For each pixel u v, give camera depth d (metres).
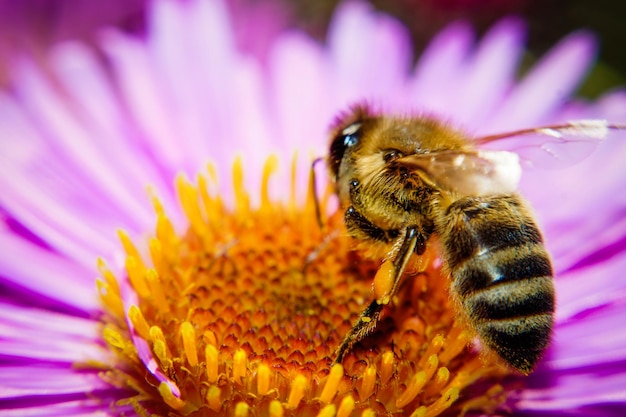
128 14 0.09
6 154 0.07
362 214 0.06
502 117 0.08
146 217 0.07
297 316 0.06
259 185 0.07
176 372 0.06
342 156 0.06
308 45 0.08
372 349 0.06
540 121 0.08
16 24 0.08
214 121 0.07
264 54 0.08
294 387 0.06
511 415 0.06
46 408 0.06
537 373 0.06
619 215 0.07
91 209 0.07
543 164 0.06
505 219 0.06
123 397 0.06
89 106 0.07
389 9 0.09
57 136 0.07
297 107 0.08
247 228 0.07
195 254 0.06
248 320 0.06
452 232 0.06
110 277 0.06
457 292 0.06
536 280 0.06
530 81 0.08
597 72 0.09
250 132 0.07
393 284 0.06
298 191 0.07
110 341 0.06
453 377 0.06
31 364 0.06
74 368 0.06
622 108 0.08
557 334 0.06
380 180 0.06
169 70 0.07
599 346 0.06
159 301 0.06
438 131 0.06
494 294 0.06
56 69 0.08
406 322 0.06
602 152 0.07
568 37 0.08
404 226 0.06
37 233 0.06
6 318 0.06
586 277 0.07
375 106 0.08
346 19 0.08
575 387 0.06
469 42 0.08
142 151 0.07
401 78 0.08
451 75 0.08
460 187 0.06
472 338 0.06
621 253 0.07
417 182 0.06
